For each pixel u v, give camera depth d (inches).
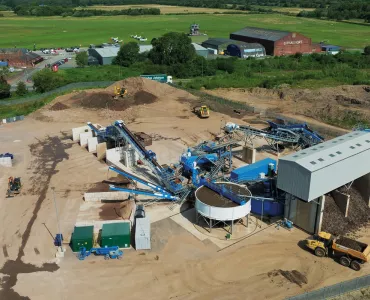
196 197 1556.3
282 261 1375.5
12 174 2085.4
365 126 2635.3
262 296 1222.3
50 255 1429.6
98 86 3927.2
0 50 5482.3
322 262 1370.6
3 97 3732.8
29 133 2733.8
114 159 2194.9
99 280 1301.7
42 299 1222.9
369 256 1318.9
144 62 5152.6
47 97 3577.8
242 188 1622.8
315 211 1486.2
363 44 6653.5
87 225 1553.9
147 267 1359.5
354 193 1694.1
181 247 1457.9
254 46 5762.8
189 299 1216.2
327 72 4515.3
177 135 2637.8
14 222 1641.2
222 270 1338.6
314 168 1417.3
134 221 1615.4
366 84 3944.4
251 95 3708.2
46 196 1847.9
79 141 2539.4
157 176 1872.5
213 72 4788.4
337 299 1190.9
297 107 3233.3
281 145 2391.7
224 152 2132.1
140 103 3304.6
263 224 1593.3
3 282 1298.0
